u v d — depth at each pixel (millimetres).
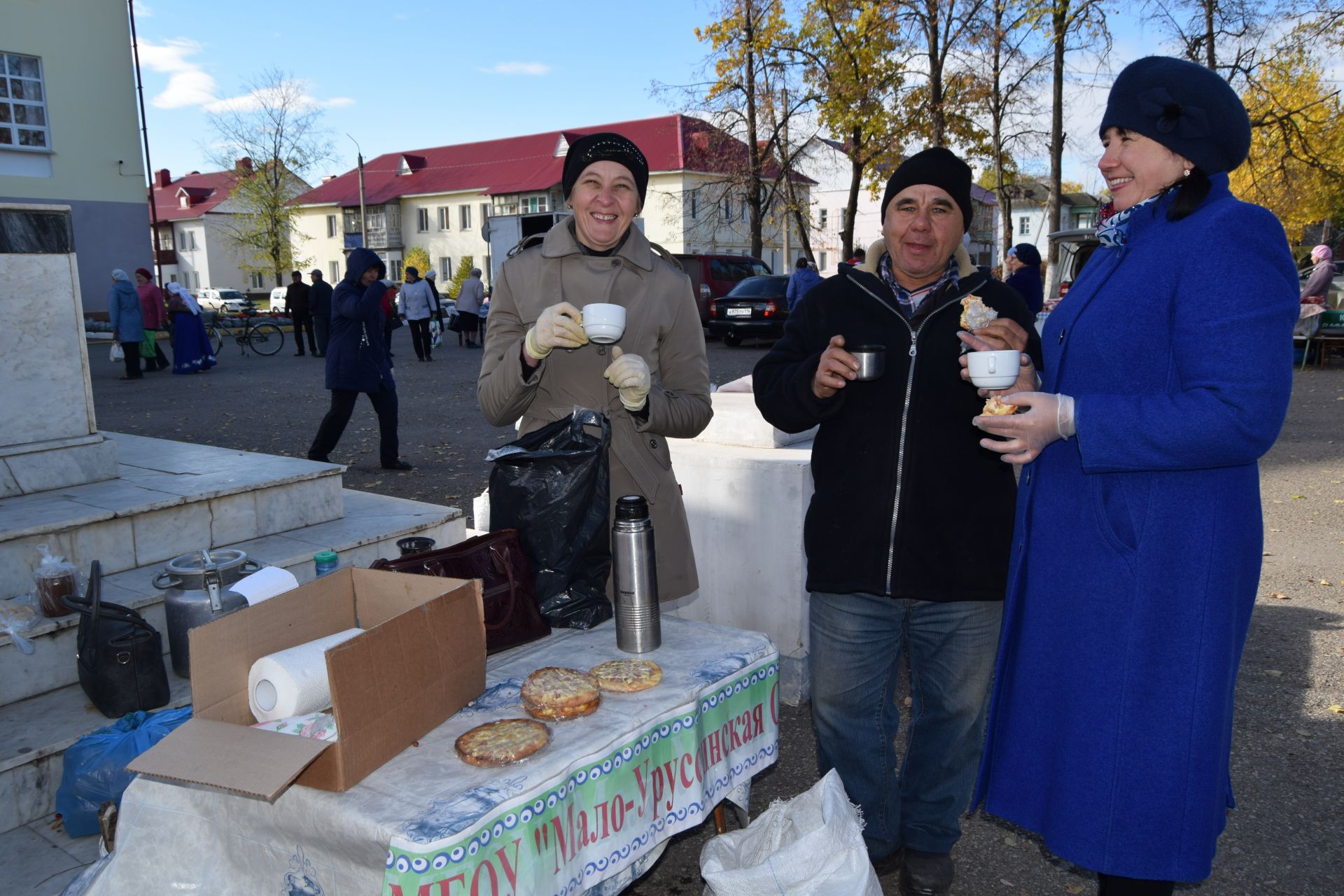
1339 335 13477
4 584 3072
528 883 1497
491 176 50812
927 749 2260
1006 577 2113
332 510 4129
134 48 20578
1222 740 1658
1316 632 4211
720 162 25344
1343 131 19797
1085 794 1722
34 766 2512
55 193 19672
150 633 2664
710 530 3516
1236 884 2490
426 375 14500
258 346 21328
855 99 21594
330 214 56375
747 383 4039
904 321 2113
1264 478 7102
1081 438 1611
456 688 1770
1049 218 21516
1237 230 1556
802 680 3436
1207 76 1596
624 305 2414
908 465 2084
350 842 1419
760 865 1771
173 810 1660
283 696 1604
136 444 4797
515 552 2145
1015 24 19453
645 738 1761
